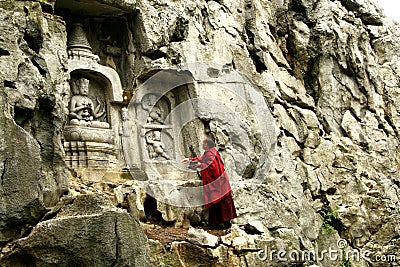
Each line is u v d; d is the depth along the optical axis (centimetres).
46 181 736
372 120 1372
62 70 841
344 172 1236
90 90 993
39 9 793
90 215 637
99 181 924
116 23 1049
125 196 869
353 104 1359
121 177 956
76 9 990
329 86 1329
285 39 1338
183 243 820
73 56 968
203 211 933
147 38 1012
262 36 1234
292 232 1017
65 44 866
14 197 653
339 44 1354
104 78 992
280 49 1309
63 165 770
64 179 765
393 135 1397
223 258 830
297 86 1277
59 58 841
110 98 995
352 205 1202
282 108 1212
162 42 1028
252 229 957
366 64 1416
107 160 950
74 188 851
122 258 632
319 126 1266
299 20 1355
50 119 769
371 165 1308
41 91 746
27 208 659
